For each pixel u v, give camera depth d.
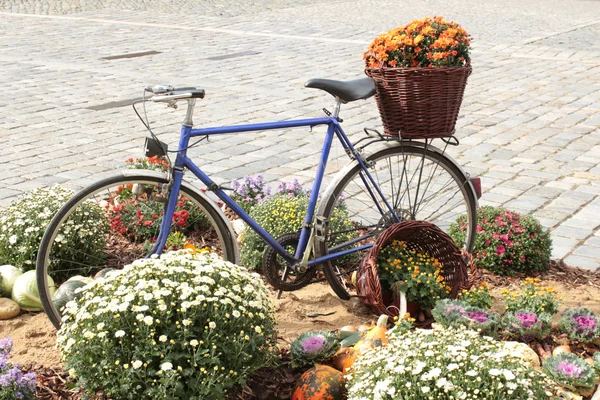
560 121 9.02
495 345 3.17
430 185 6.69
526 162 7.50
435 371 2.84
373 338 3.63
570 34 16.14
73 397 3.46
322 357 3.62
